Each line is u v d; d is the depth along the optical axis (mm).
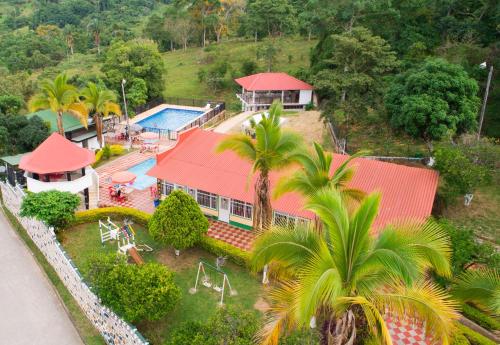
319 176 19516
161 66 68438
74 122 49344
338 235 12633
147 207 36281
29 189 34281
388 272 12656
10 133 43125
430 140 38156
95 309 22641
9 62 100062
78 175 36562
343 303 12430
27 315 24594
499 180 36438
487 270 19031
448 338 12117
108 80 64000
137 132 55281
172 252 29141
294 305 12109
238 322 18594
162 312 21562
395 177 30375
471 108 36594
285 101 61719
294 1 94875
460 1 58875
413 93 37781
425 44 56562
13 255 30188
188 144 36812
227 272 27078
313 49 70000
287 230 14258
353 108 45344
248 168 33094
